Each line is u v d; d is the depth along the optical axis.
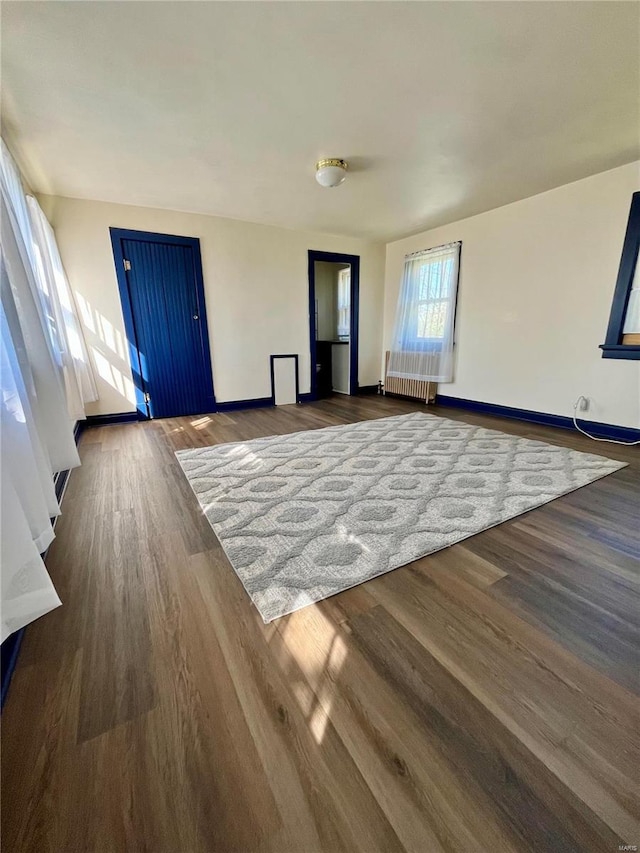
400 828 0.71
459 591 1.38
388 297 5.62
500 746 0.85
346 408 4.76
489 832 0.70
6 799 0.76
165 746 0.86
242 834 0.71
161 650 1.13
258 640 1.17
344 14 1.45
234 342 4.54
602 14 1.46
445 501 2.09
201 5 1.39
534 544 1.69
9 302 1.43
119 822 0.72
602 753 0.84
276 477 2.46
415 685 1.01
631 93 1.97
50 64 1.70
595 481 2.37
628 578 1.45
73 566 1.55
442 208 3.88
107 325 3.79
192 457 2.88
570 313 3.46
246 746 0.86
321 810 0.74
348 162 2.76
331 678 1.03
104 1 1.36
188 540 1.74
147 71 1.76
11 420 1.19
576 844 0.68
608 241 3.12
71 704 0.96
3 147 2.04
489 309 4.14
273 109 2.08
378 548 1.65
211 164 2.78
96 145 2.47
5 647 1.08
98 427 3.83
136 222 3.75
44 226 2.87
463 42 1.60
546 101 2.04
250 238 4.40
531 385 3.87
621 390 3.19
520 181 3.21
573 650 1.12
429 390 4.92
